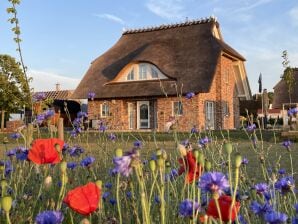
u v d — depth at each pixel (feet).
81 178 11.27
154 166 5.33
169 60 83.25
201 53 82.84
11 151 9.76
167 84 80.18
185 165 5.29
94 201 4.39
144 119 83.61
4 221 6.61
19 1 18.54
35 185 9.37
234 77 93.91
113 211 7.66
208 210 4.44
